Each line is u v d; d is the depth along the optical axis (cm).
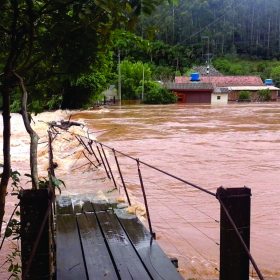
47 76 313
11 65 262
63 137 1507
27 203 270
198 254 515
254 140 1619
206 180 946
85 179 873
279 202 762
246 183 918
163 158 1220
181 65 8925
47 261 272
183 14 10369
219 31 10531
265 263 500
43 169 1013
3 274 446
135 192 812
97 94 3616
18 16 252
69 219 513
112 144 1513
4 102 270
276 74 7500
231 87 5969
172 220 647
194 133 1852
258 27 10944
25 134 1775
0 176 310
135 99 5462
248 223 254
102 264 370
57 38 270
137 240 427
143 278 341
